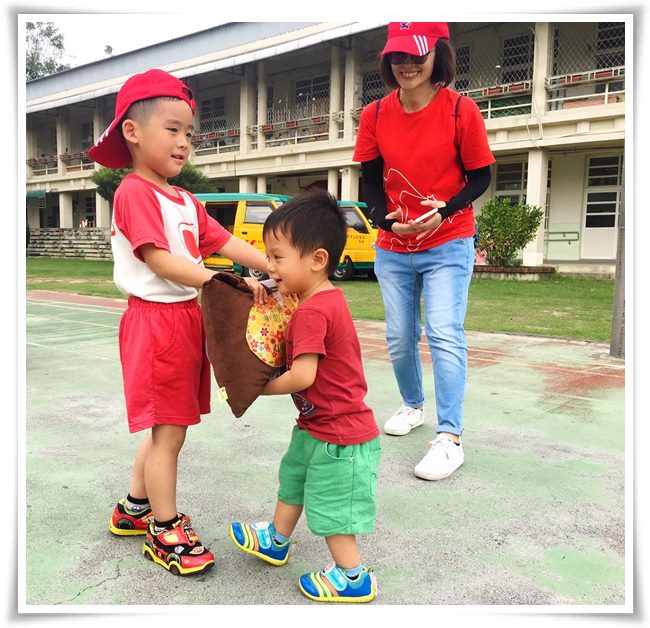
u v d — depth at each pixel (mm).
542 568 1823
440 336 2662
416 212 2754
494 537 2006
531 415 3367
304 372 1633
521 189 15867
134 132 1846
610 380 4168
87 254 24203
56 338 5836
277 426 3146
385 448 2889
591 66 13789
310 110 19234
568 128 13445
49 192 27922
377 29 16047
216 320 1703
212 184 22906
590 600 1671
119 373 4340
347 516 1666
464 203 2607
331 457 1676
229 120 21828
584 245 15156
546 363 4727
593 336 6031
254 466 2594
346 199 17453
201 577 1782
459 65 15961
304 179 20156
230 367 1705
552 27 13602
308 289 1722
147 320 1817
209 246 2119
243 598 1686
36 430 3049
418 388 3152
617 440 2965
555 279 13453
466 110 2533
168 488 1846
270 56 18156
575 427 3160
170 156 1861
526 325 6789
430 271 2744
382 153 2730
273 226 1694
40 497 2277
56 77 26906
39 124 29984
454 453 2566
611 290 11117
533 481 2473
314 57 18859
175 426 1862
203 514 2150
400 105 2646
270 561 1848
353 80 16938
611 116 12836
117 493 2322
